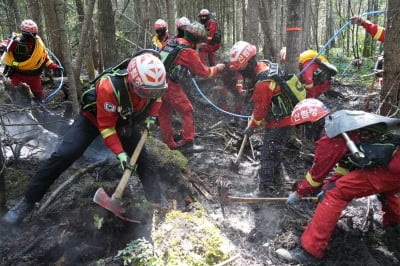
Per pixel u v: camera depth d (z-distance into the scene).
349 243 3.34
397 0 3.73
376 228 3.58
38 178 3.21
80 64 5.71
